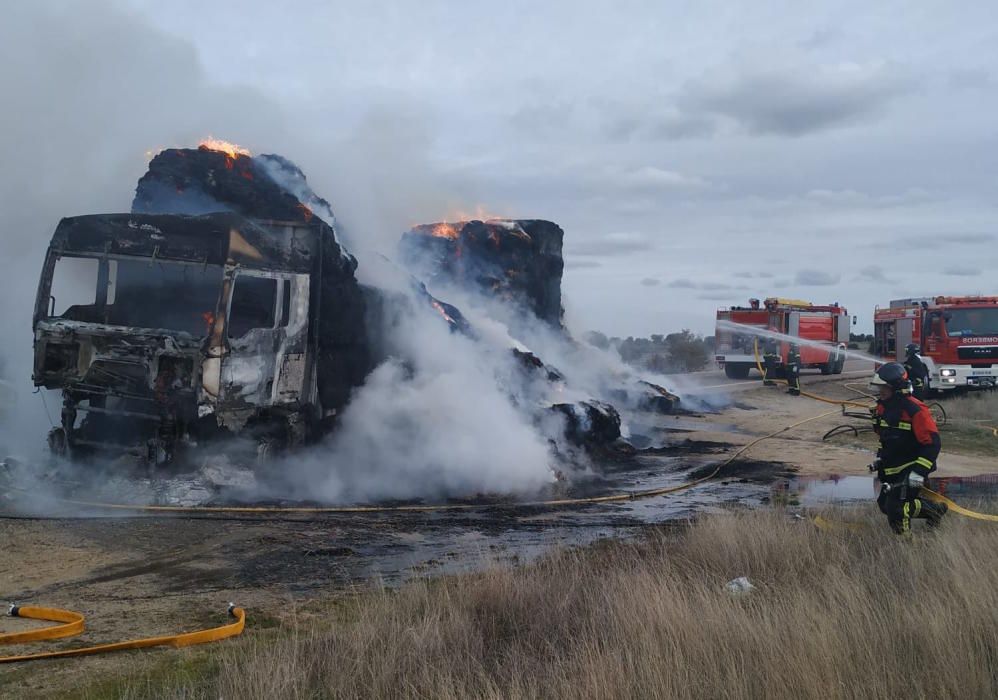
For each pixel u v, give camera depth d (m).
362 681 4.02
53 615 5.23
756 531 6.60
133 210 11.12
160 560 6.72
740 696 3.64
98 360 8.78
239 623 5.00
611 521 8.77
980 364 22.67
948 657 3.93
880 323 29.44
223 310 8.86
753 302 30.66
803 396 24.86
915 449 6.62
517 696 3.72
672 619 4.44
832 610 4.58
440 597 5.24
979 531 6.53
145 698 3.95
